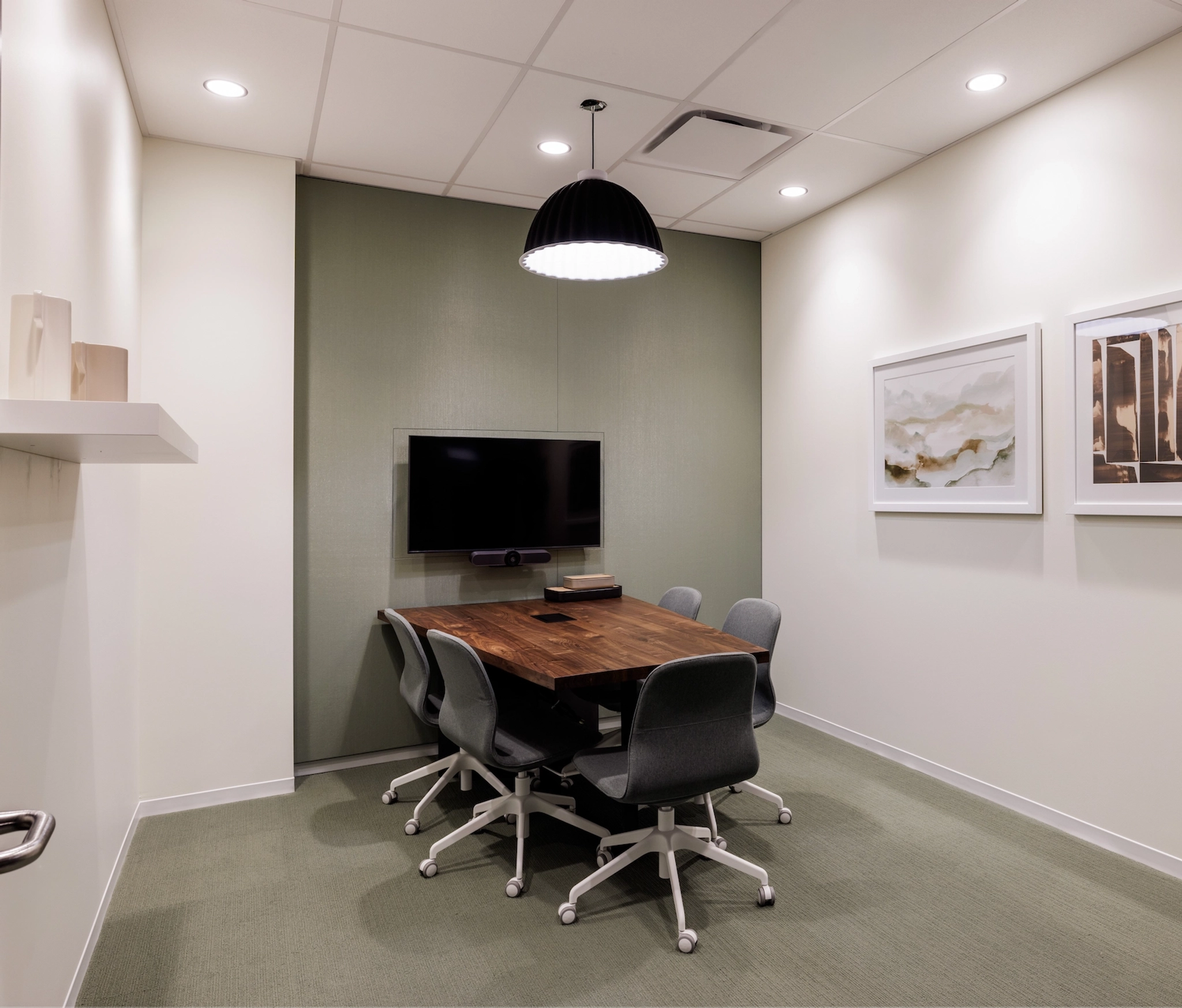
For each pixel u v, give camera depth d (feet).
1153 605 8.76
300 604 11.91
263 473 10.99
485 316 13.21
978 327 10.86
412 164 11.60
